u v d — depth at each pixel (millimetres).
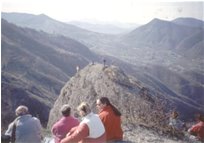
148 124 4293
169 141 4262
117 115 3543
